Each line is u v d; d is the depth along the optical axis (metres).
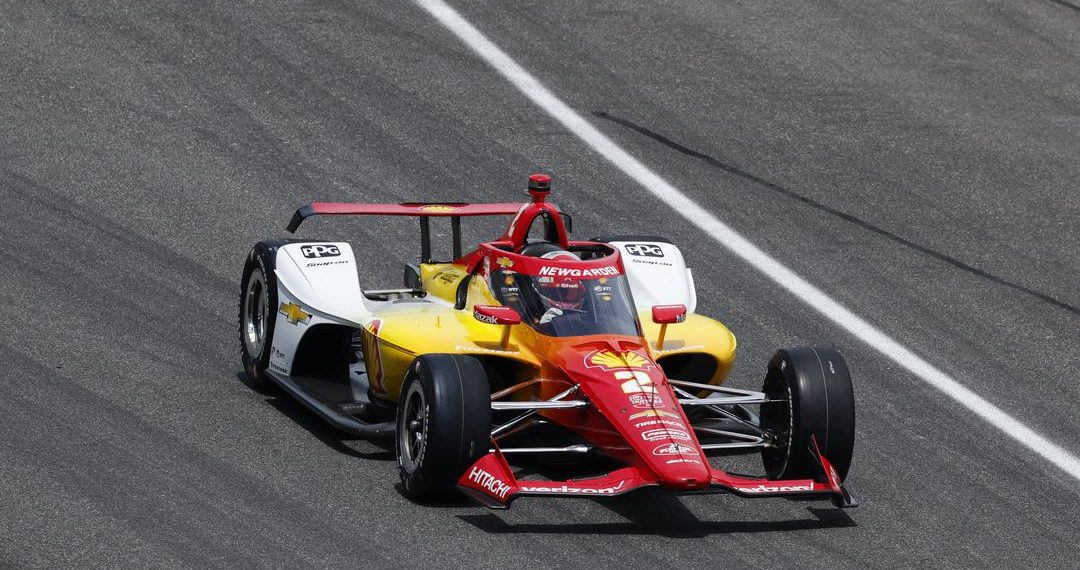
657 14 71.81
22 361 34.28
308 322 32.66
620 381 27.80
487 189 50.78
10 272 40.38
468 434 26.36
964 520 29.09
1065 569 27.06
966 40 72.00
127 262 42.06
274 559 24.72
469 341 29.94
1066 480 31.95
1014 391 37.56
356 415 31.23
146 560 24.44
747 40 69.38
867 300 43.69
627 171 53.41
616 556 25.64
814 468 27.88
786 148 57.09
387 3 69.12
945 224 50.81
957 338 41.25
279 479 28.41
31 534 25.20
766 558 26.06
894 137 59.16
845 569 25.97
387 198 49.19
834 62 67.50
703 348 31.25
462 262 33.69
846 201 52.31
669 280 34.88
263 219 46.50
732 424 31.59
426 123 56.25
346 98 57.72
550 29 68.25
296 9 66.81
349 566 24.59
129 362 34.97
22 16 62.06
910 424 34.72
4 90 54.53
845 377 28.17
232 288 41.03
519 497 26.50
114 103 54.62
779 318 41.78
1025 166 57.09
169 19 63.69
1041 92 65.88
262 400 33.38
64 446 29.38
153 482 27.83
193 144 51.94
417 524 26.55
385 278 42.69
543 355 29.39
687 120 59.22
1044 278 46.66
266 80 58.50
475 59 63.47
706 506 28.55
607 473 29.83
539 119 57.75
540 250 31.41
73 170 48.69
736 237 48.12
